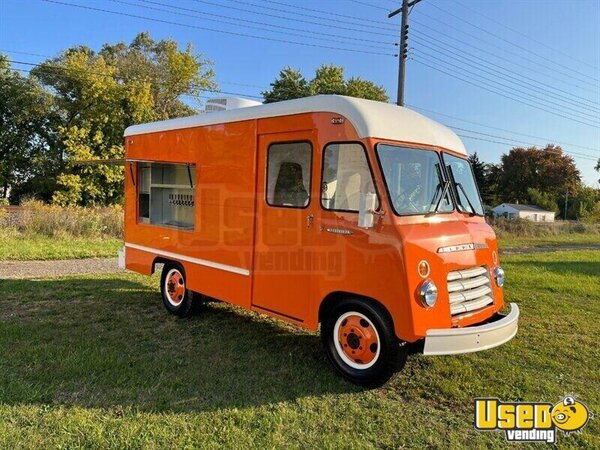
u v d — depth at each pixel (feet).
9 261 34.30
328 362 15.80
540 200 198.39
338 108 14.16
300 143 15.17
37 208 51.72
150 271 22.35
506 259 47.09
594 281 33.30
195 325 19.58
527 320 22.02
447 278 13.42
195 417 11.80
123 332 18.35
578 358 16.99
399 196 13.47
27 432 10.75
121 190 101.35
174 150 20.56
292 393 13.44
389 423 11.93
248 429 11.34
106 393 12.91
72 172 96.27
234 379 14.23
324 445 10.78
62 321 19.53
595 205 177.88
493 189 212.23
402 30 55.57
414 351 14.92
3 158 98.07
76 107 100.48
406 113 15.42
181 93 122.01
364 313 13.75
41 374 13.88
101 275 29.91
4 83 96.73
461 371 15.29
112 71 102.17
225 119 17.89
